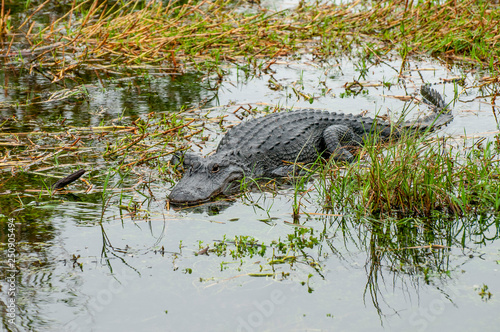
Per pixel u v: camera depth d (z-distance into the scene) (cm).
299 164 2359
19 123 2589
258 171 2248
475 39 3678
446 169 2025
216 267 1514
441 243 1644
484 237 1673
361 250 1609
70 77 3278
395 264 1534
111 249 1602
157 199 1948
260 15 4084
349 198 1892
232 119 2708
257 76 3334
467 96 2950
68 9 4506
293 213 1836
